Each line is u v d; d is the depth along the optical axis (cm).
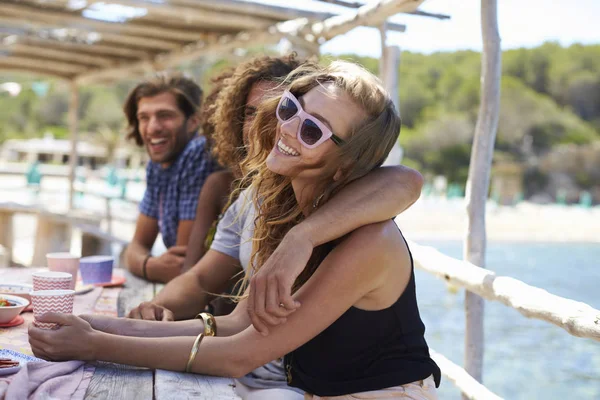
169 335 180
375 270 157
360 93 160
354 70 165
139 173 3538
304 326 158
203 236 303
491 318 1098
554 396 694
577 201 6025
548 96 6844
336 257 158
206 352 166
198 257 303
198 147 336
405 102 6450
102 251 654
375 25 467
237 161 259
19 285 246
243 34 624
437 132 5988
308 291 158
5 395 137
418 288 1323
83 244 651
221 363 166
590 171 6088
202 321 186
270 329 159
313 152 158
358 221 155
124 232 1042
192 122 351
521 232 2684
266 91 221
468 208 361
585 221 3153
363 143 160
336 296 156
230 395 154
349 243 158
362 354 162
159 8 525
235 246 251
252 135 185
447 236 2231
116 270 354
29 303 223
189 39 696
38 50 808
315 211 160
